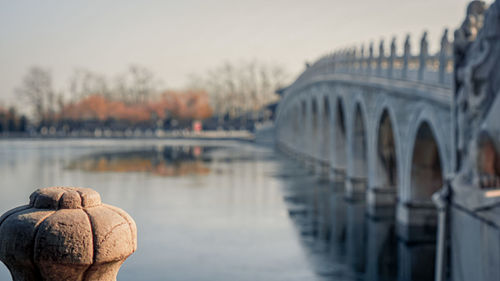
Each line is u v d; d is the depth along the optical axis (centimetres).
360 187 3559
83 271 277
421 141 2300
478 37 1090
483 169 923
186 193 3747
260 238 2433
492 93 1026
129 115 14588
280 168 5600
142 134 13175
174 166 5747
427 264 2041
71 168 5438
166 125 14688
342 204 3353
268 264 2023
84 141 11212
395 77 2636
